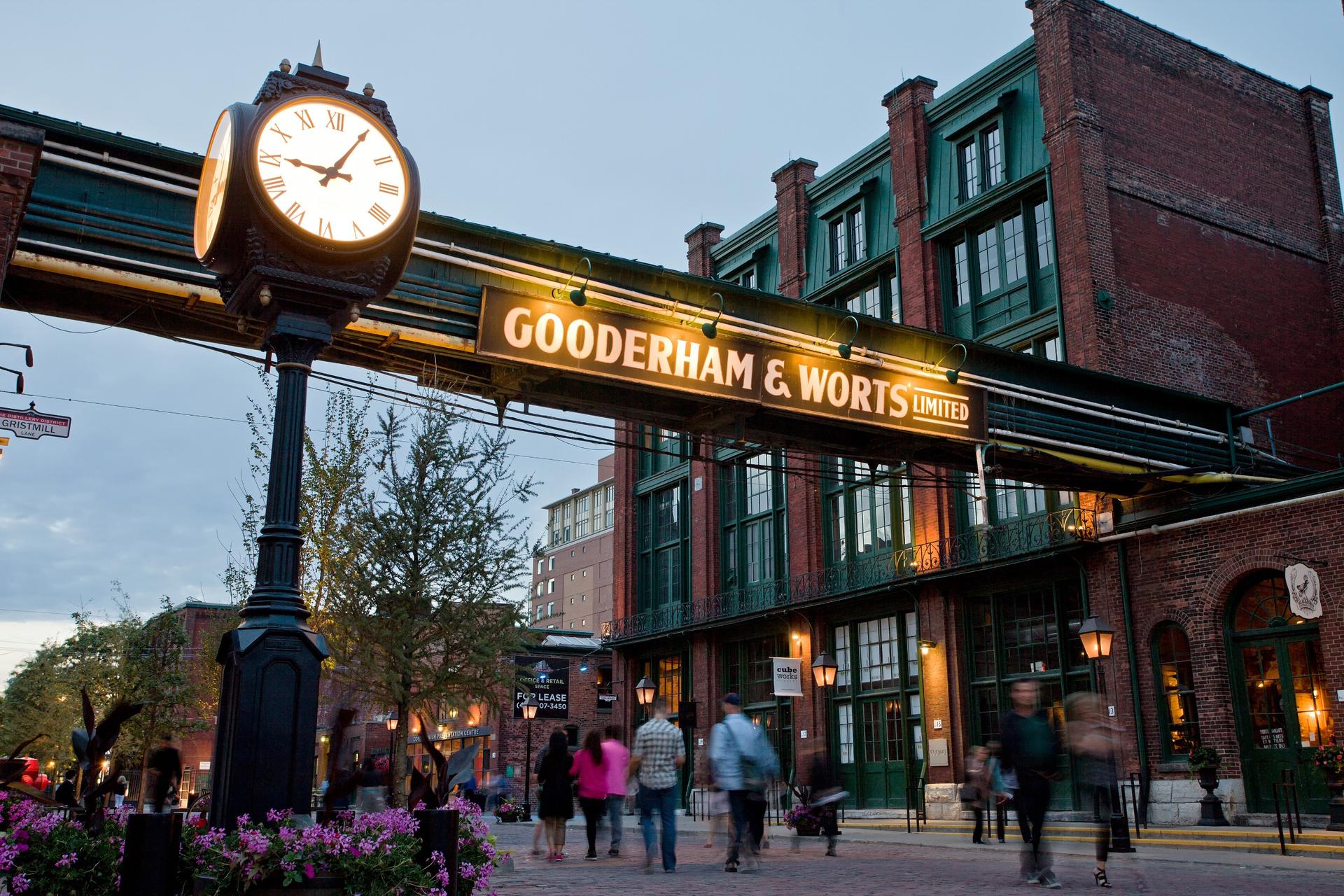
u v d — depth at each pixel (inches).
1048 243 964.0
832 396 548.1
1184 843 636.1
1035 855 393.1
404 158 283.4
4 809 265.3
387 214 277.6
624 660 1400.1
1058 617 890.1
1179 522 786.2
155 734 1261.1
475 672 592.1
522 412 497.4
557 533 3297.2
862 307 1172.5
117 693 1274.6
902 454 612.1
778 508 1223.5
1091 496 853.8
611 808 570.9
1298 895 382.3
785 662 1088.8
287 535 252.1
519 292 463.2
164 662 1296.8
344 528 610.9
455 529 575.8
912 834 789.9
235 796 231.6
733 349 513.7
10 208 348.2
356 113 279.7
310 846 227.9
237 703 233.6
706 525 1302.9
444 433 589.6
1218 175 1010.7
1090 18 971.3
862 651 1094.4
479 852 288.8
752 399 516.1
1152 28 1011.9
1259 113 1063.6
